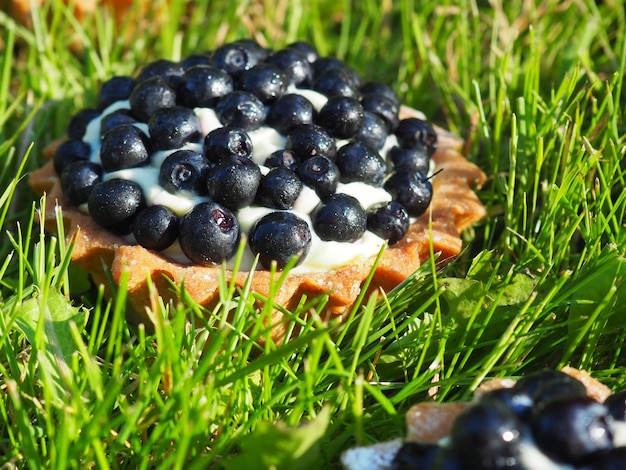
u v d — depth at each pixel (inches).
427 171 10.7
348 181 10.0
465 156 12.7
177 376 8.6
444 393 9.4
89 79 13.8
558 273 10.8
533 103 12.0
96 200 9.7
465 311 10.0
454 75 14.1
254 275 9.4
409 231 10.3
